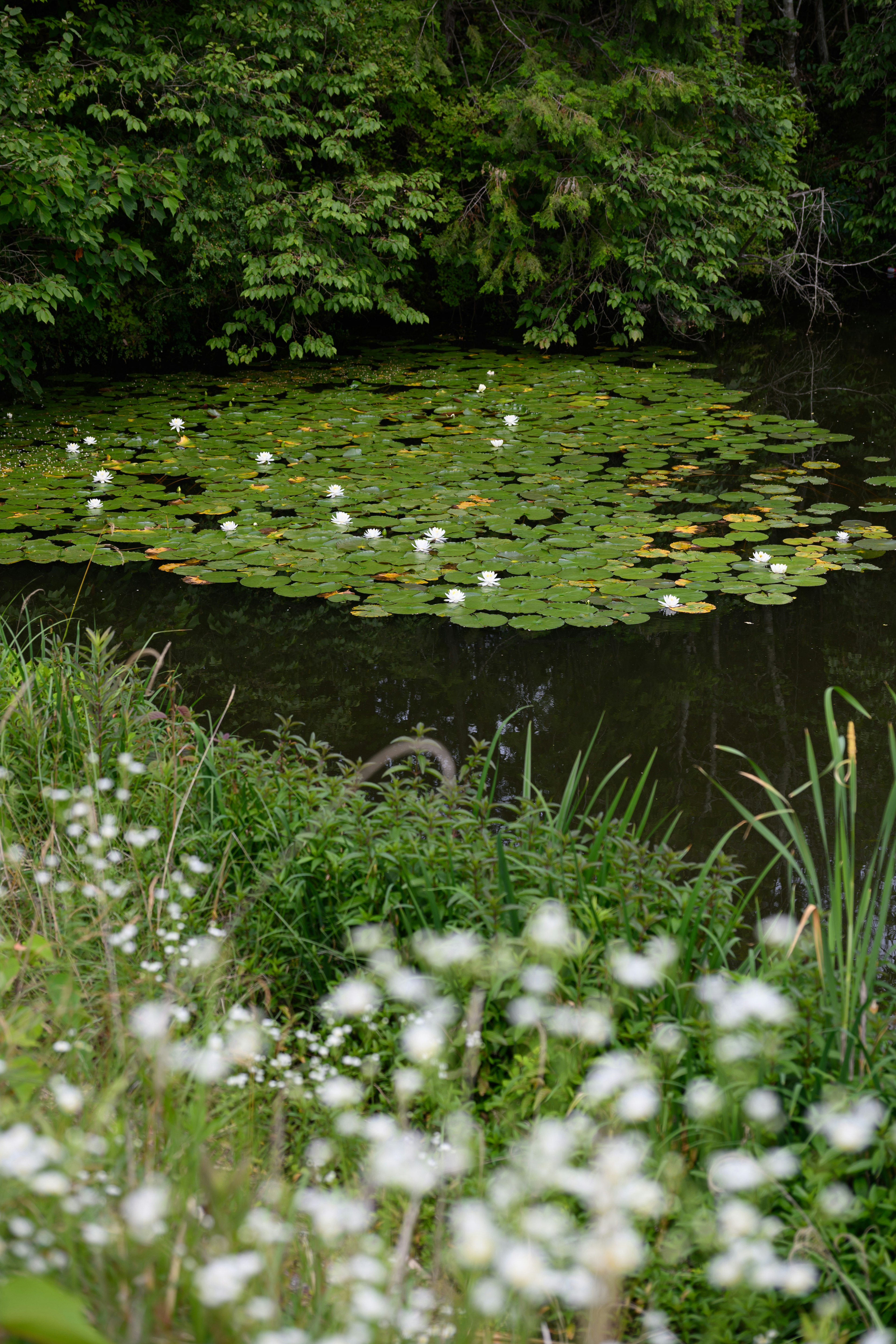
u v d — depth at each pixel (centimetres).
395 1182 142
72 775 288
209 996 212
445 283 1238
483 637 496
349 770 383
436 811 259
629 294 1123
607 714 426
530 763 289
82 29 998
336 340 1214
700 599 509
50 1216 134
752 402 894
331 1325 138
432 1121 193
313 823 257
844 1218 162
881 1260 163
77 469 712
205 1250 136
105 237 923
